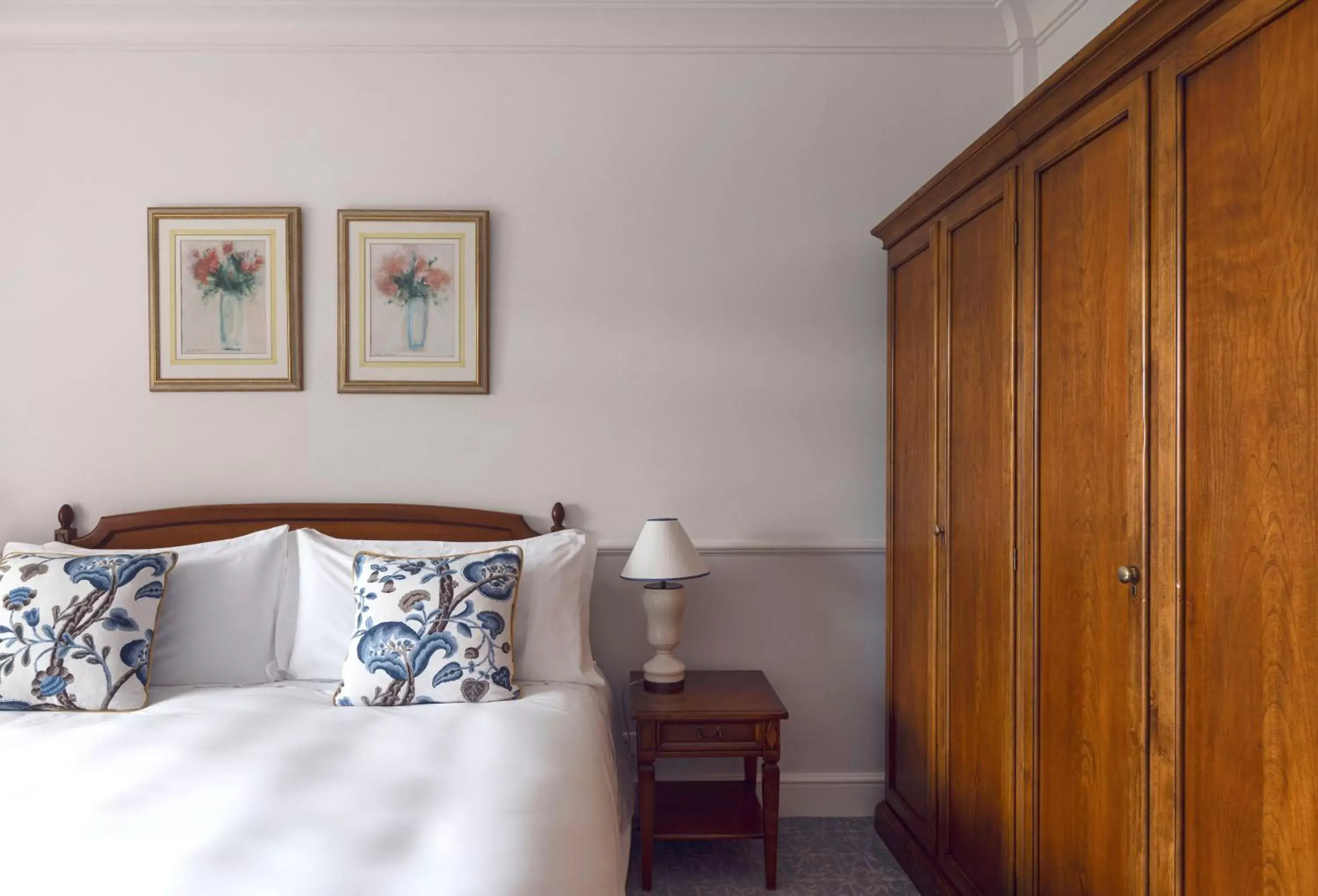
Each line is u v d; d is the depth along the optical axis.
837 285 3.16
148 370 3.08
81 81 3.06
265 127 3.08
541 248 3.12
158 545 2.99
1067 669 1.86
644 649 3.15
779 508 3.16
